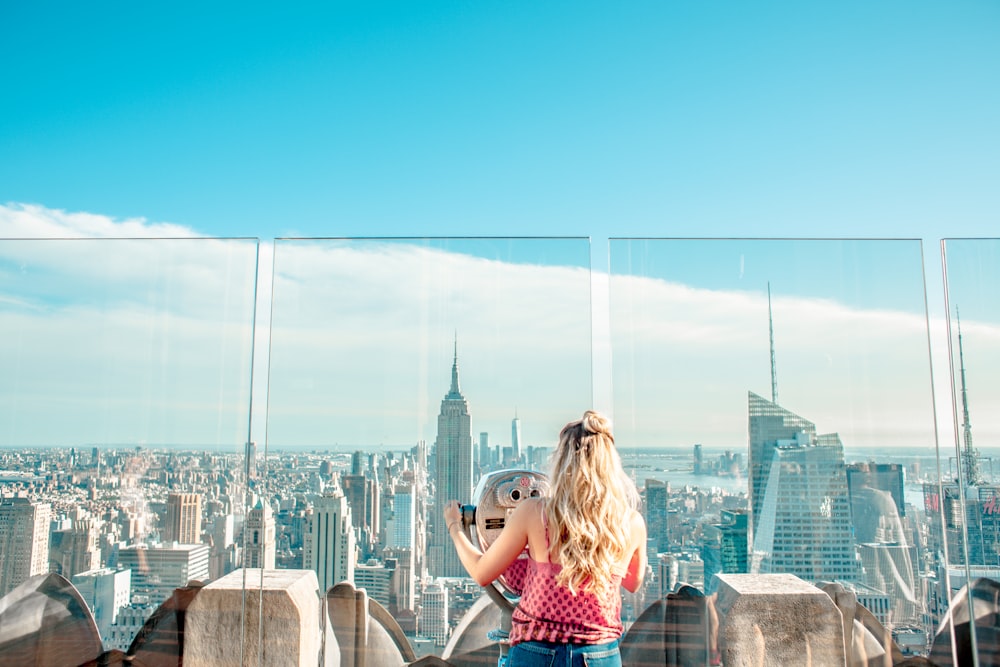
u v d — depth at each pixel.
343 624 2.99
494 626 2.97
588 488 2.22
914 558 2.95
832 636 2.93
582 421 2.36
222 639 3.01
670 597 2.95
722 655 2.93
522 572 2.46
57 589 3.10
